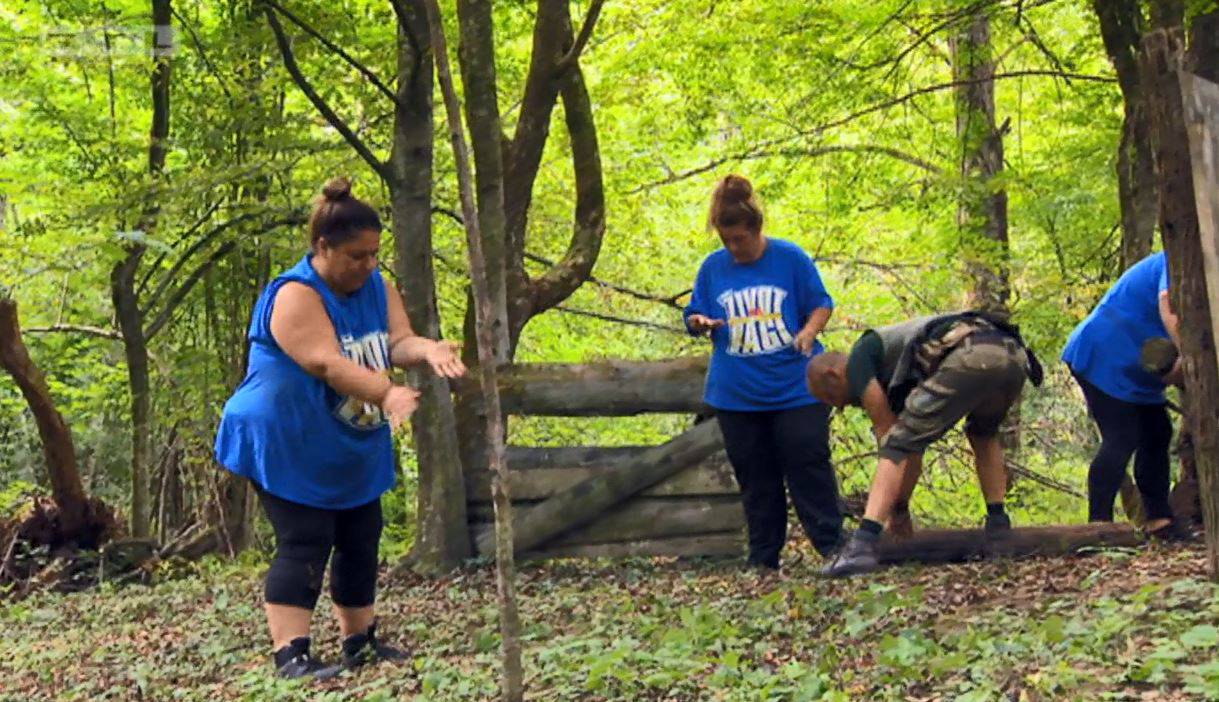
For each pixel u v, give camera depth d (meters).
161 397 13.72
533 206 14.62
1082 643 4.17
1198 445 5.16
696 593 6.46
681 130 14.17
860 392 6.36
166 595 8.60
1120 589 5.28
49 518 10.47
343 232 5.09
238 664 5.89
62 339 15.87
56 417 10.38
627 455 8.34
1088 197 12.55
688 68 12.97
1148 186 9.58
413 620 6.48
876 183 14.43
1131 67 9.56
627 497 8.17
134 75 13.45
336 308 5.18
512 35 12.77
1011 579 6.01
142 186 11.84
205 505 12.05
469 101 8.43
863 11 12.17
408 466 16.77
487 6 8.34
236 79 12.09
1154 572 5.69
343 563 5.53
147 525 13.07
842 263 15.09
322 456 5.29
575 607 6.39
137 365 13.09
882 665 4.25
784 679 4.23
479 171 8.49
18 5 12.98
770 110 13.76
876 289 15.70
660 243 16.64
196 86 12.98
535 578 7.84
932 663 4.13
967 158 14.26
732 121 14.12
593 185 9.57
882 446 6.39
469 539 8.33
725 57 12.85
